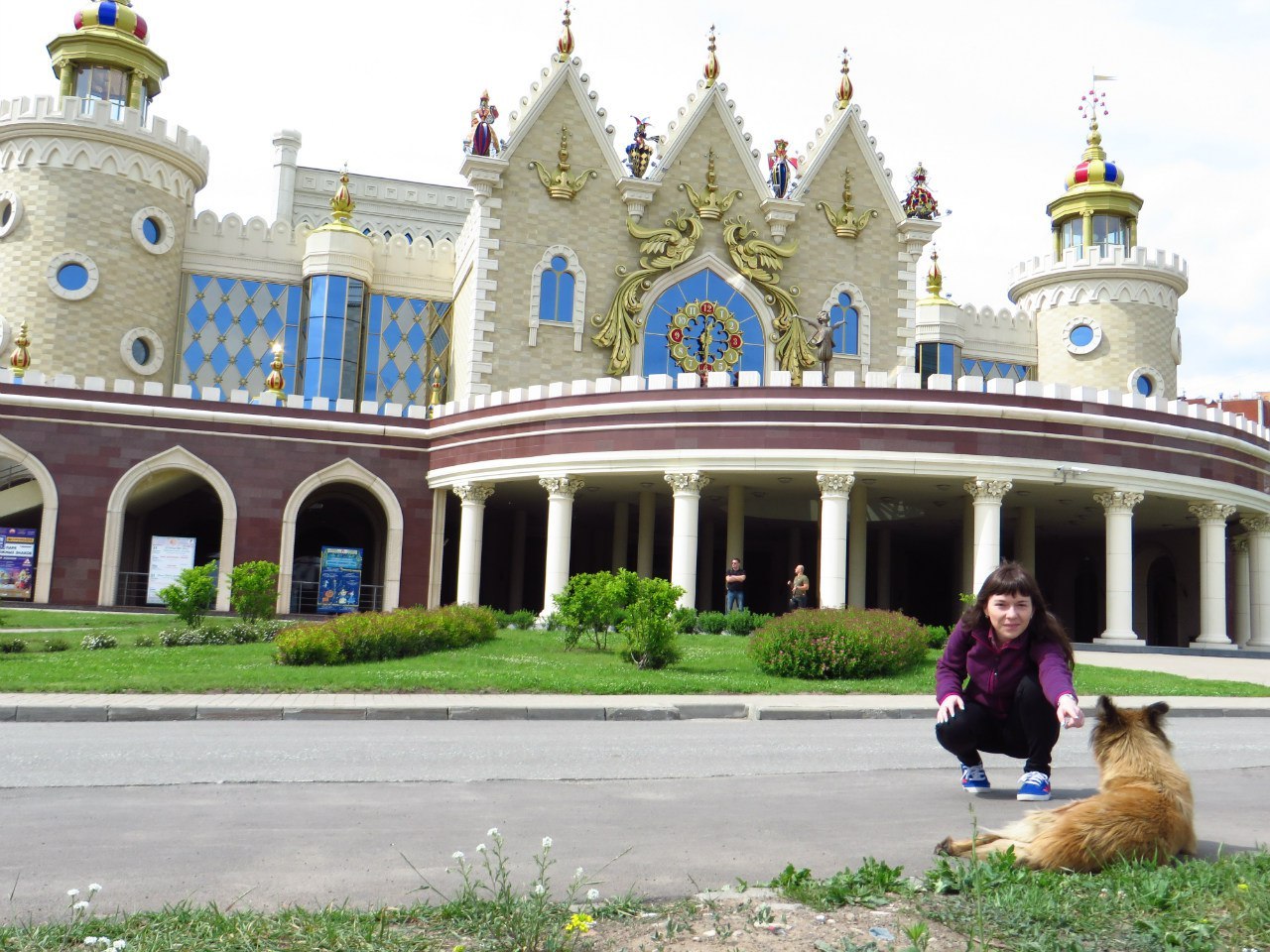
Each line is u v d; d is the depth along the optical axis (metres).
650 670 21.36
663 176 47.38
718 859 7.09
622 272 46.31
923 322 58.03
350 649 21.66
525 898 5.87
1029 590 8.90
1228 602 45.31
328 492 45.69
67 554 37.81
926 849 7.36
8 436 37.66
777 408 33.44
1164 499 36.31
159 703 15.50
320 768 10.96
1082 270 57.12
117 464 38.56
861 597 36.50
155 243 48.16
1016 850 6.36
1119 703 18.98
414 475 41.34
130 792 9.49
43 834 7.74
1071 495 35.84
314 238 49.84
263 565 29.67
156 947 4.93
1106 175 58.44
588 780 10.47
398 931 5.29
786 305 47.47
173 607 28.25
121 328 46.56
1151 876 5.92
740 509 36.94
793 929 5.26
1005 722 9.33
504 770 11.03
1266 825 8.49
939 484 35.22
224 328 50.34
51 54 49.91
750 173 48.28
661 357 46.31
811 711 16.88
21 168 46.22
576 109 46.53
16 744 12.41
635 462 34.81
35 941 5.05
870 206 49.41
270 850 7.28
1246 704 19.30
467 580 38.47
